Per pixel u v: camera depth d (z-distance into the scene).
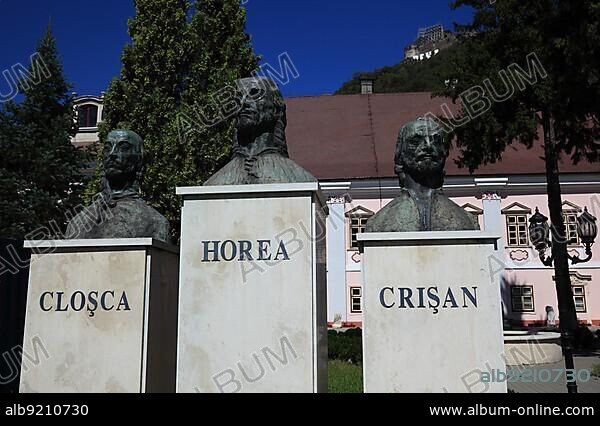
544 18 15.24
